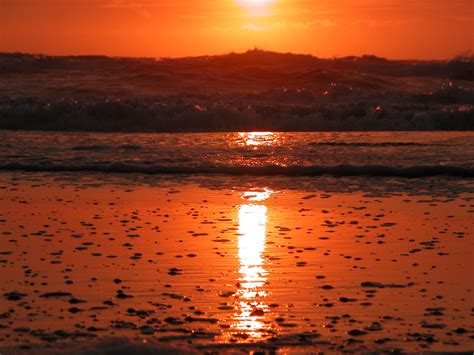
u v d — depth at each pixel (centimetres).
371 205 3353
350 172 4222
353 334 1736
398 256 2459
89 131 6650
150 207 3300
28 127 6775
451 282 2162
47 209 3231
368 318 1848
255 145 5447
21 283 2123
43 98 8038
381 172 4203
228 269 2289
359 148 5231
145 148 5247
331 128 6838
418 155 4831
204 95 8550
